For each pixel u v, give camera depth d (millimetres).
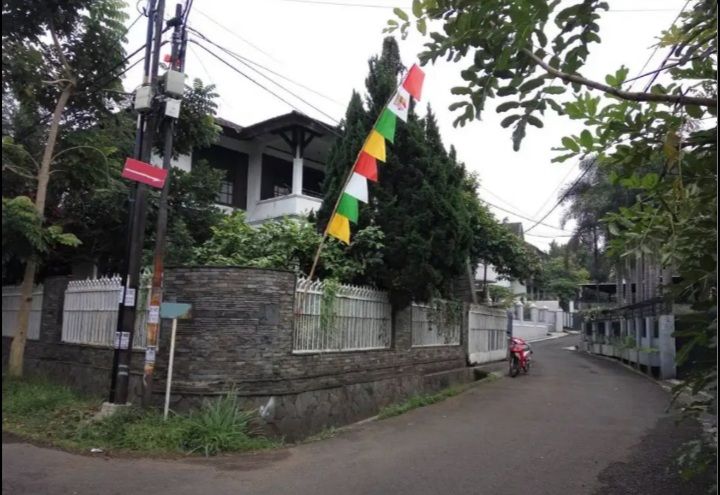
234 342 8727
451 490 6289
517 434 9094
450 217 11789
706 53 3611
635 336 21438
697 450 4789
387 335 12195
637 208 4465
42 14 11477
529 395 13336
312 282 10000
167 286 9016
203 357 8672
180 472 6824
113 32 12805
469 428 9578
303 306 9742
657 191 4012
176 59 9578
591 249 27062
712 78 3924
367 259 11531
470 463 7371
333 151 12719
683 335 3771
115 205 13984
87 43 12680
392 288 11945
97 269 16281
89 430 8195
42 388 10852
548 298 54812
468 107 3658
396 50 14117
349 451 8016
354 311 11102
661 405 11977
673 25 4270
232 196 20641
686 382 4094
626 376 17953
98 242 15289
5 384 11188
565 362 23516
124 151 14398
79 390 10953
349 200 10539
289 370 9156
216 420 8070
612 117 3881
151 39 9688
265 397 8781
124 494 5984
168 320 9039
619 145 3918
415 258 11344
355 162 11094
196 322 8773
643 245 4293
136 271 9211
